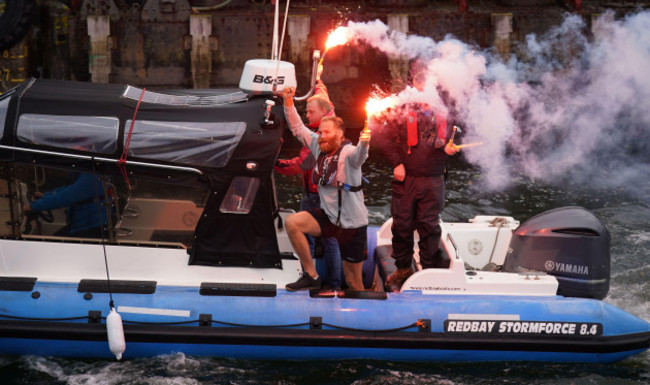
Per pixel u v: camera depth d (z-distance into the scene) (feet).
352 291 39.45
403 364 39.50
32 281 38.09
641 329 40.01
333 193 37.06
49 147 37.52
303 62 100.07
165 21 99.81
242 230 39.14
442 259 41.34
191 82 101.50
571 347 39.34
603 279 40.45
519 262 42.19
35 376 37.37
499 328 39.01
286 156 78.33
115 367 38.24
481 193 71.10
